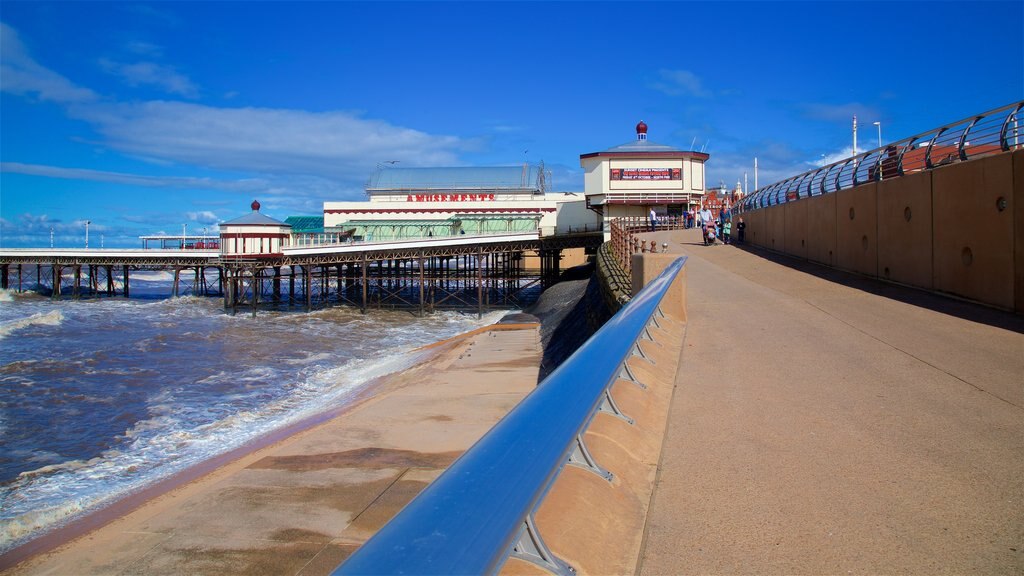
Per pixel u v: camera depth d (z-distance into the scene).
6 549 7.33
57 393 18.05
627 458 4.43
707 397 6.46
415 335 32.53
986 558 3.29
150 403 16.70
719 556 3.33
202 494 8.04
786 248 23.47
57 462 11.84
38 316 37.31
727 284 16.00
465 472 2.14
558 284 44.91
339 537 6.78
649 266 11.45
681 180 49.62
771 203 27.03
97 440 13.34
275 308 49.25
